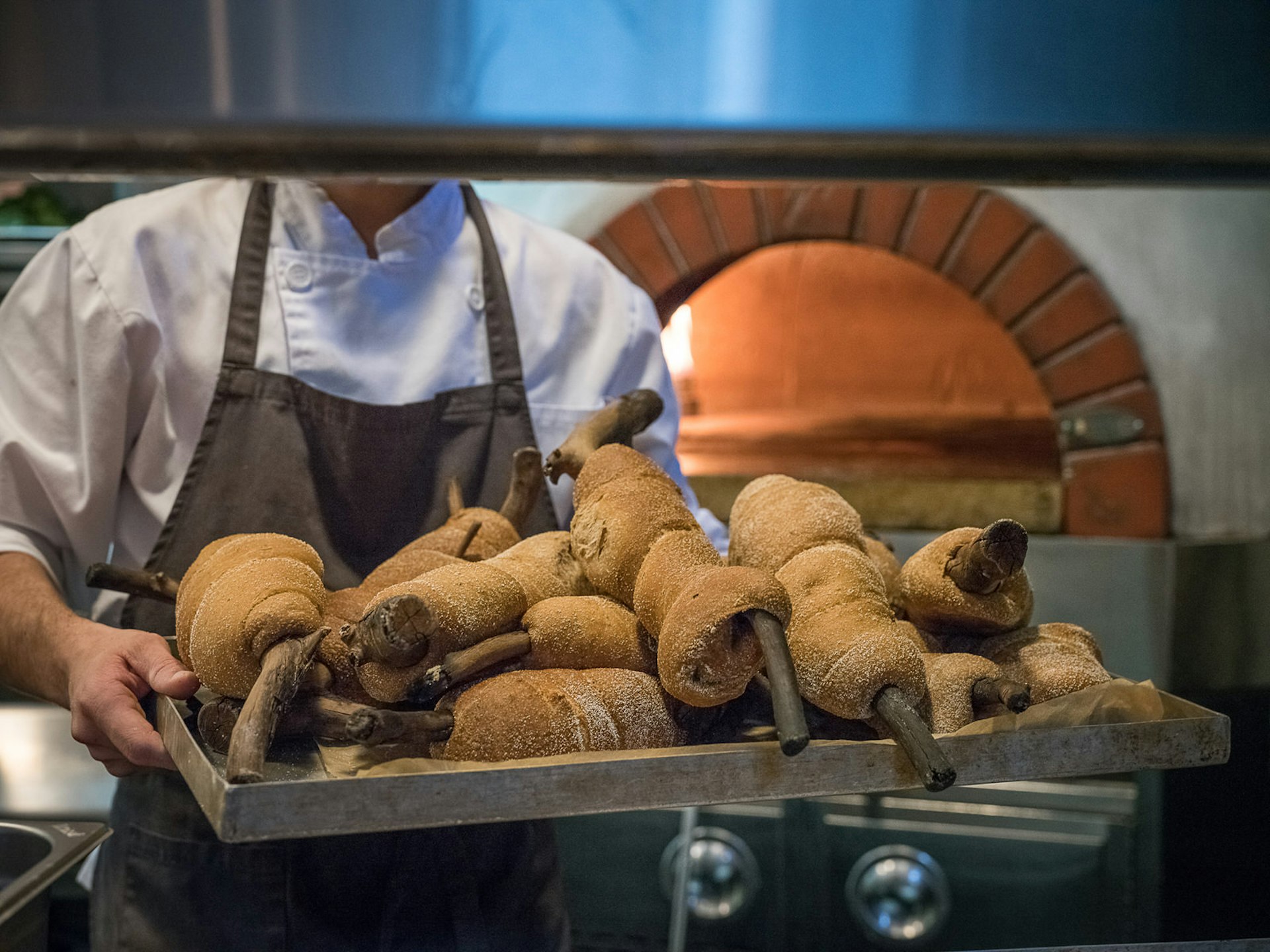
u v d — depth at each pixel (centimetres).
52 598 85
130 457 99
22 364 95
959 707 58
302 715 55
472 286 106
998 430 176
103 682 69
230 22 33
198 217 99
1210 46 35
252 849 77
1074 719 58
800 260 181
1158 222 162
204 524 93
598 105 34
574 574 64
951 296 178
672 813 86
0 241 157
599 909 81
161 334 96
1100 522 165
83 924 91
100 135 37
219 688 57
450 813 49
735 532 67
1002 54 35
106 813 120
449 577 58
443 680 55
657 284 168
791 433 179
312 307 99
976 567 63
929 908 140
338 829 47
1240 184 46
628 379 117
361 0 33
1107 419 165
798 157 43
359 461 97
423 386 102
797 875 139
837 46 34
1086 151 41
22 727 141
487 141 38
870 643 56
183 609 62
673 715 57
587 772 50
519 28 34
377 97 34
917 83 35
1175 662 160
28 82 33
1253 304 163
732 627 54
